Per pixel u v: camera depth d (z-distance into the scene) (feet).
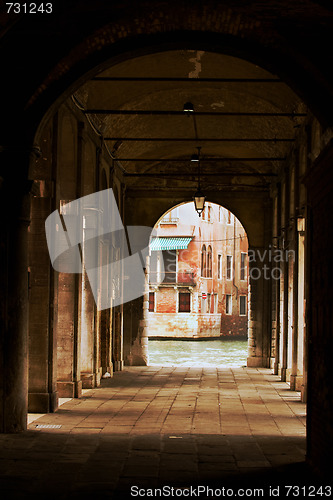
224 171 74.84
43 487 21.09
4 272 32.01
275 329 71.15
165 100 56.34
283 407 41.55
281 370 59.31
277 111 52.75
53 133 39.81
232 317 174.81
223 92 54.44
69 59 31.99
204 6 29.71
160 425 34.14
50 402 38.58
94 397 46.26
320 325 23.22
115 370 69.15
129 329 75.41
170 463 24.67
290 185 56.65
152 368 72.38
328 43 30.48
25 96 32.04
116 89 50.83
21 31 30.94
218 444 28.58
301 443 28.91
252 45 32.27
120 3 29.66
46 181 39.32
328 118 31.68
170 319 160.86
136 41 32.48
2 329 31.83
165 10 30.09
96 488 20.93
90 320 52.95
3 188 32.09
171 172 75.25
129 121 59.21
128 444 28.48
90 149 50.47
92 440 29.43
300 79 32.07
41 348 38.78
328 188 22.17
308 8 28.45
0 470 23.44
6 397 31.60
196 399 45.50
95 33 31.35
